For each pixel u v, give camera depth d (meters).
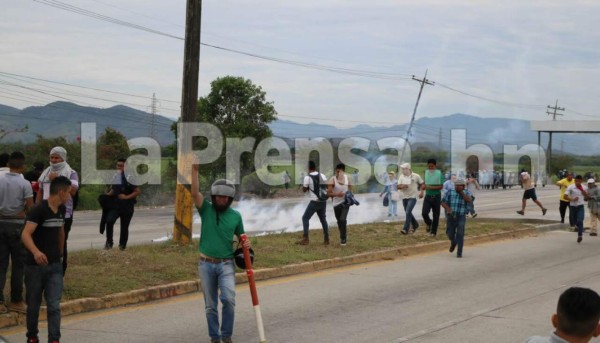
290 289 11.88
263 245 15.62
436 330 9.08
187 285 11.22
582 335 4.01
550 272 14.25
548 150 78.12
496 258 16.30
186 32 14.67
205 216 8.16
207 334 8.68
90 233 21.30
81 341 8.24
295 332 8.89
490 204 39.31
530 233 22.27
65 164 10.30
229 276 8.08
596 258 16.56
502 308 10.50
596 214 21.78
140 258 12.71
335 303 10.76
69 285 10.36
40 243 7.60
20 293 9.17
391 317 9.82
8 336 8.28
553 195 49.94
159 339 8.41
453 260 15.85
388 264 15.05
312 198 16.17
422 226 21.78
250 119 40.25
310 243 16.48
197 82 14.74
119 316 9.56
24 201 9.11
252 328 9.07
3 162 10.30
